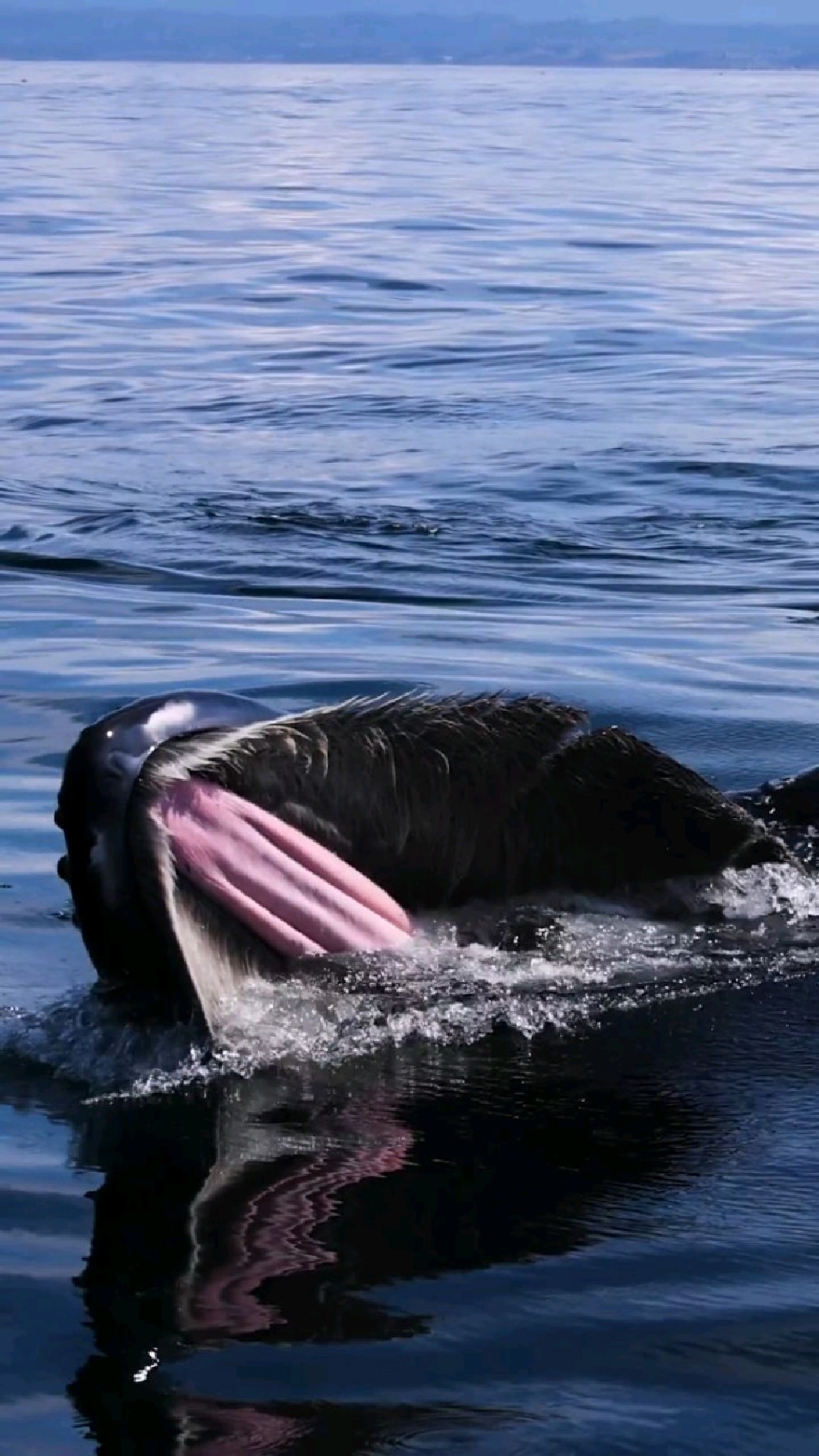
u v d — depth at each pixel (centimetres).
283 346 8875
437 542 5231
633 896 1930
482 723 1762
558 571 4884
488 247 12438
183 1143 1537
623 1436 1123
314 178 17800
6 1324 1247
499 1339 1229
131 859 1505
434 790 1761
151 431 6925
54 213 14250
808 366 8250
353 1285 1298
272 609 4359
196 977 1558
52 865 2366
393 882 1775
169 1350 1216
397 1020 1756
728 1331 1241
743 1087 1656
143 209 14675
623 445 6569
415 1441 1116
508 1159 1507
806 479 6047
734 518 5528
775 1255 1345
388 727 1723
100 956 1600
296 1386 1173
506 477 6100
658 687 3422
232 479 6109
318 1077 1662
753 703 3291
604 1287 1298
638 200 15662
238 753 1603
